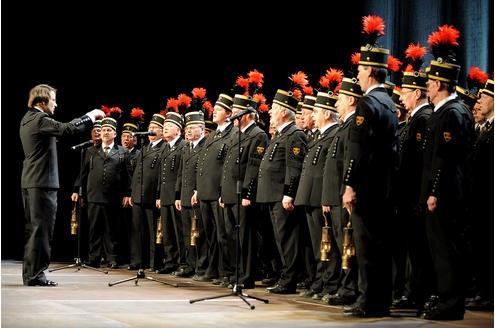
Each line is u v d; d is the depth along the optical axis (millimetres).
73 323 5059
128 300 6453
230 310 5879
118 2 11930
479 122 6699
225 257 8086
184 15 11812
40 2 11727
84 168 10461
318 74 10586
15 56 11688
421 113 6027
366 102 5496
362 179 5461
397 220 5934
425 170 5527
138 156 10320
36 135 7324
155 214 10047
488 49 8562
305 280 7344
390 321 5340
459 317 5422
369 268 5543
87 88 11945
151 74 12000
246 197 7559
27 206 7492
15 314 5465
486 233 6367
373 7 9656
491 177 6375
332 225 6465
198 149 9023
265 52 11227
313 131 7879
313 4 10727
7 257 12156
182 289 7512
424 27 9078
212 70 11648
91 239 10461
